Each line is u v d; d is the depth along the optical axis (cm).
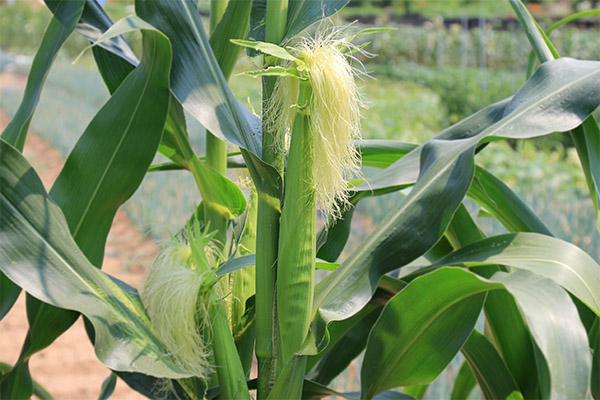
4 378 88
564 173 521
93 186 86
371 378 88
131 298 82
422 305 84
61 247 79
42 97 1170
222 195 89
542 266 79
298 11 81
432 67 1396
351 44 76
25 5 2494
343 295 80
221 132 79
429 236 82
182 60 83
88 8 96
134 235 415
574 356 69
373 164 110
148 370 73
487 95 945
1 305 84
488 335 108
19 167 79
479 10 1997
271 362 80
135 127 86
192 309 77
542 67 91
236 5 90
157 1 84
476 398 181
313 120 74
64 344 287
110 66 96
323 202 77
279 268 77
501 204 100
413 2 2161
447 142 91
